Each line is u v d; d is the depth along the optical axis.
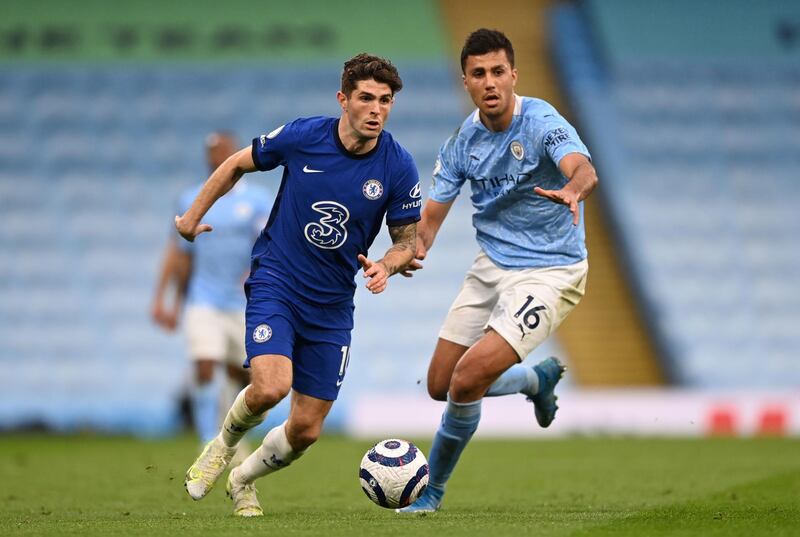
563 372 25.56
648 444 53.62
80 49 90.50
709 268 82.94
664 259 82.81
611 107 90.50
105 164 85.62
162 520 20.98
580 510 23.78
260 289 21.58
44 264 80.31
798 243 85.44
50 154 85.81
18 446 54.06
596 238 85.56
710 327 79.81
